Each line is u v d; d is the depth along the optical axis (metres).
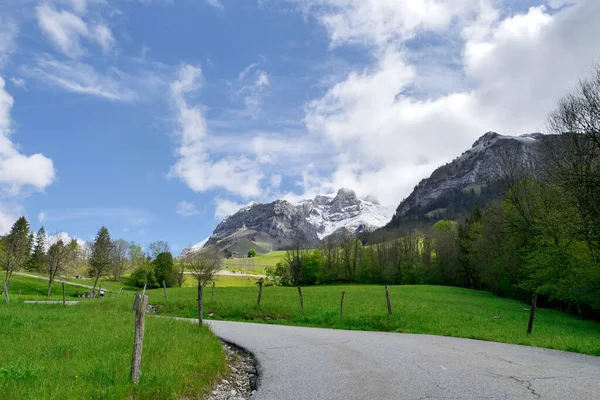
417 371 10.12
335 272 120.00
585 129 30.47
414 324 23.31
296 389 8.81
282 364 11.74
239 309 30.94
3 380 7.41
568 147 32.41
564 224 31.02
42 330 14.87
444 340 16.95
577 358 11.94
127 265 131.00
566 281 32.12
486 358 11.94
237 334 19.17
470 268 83.81
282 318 29.09
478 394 7.84
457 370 10.14
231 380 10.16
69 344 11.67
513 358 11.93
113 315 21.44
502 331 20.23
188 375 8.76
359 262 119.81
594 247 29.98
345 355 12.99
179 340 12.56
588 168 29.83
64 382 7.46
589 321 34.31
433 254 109.38
